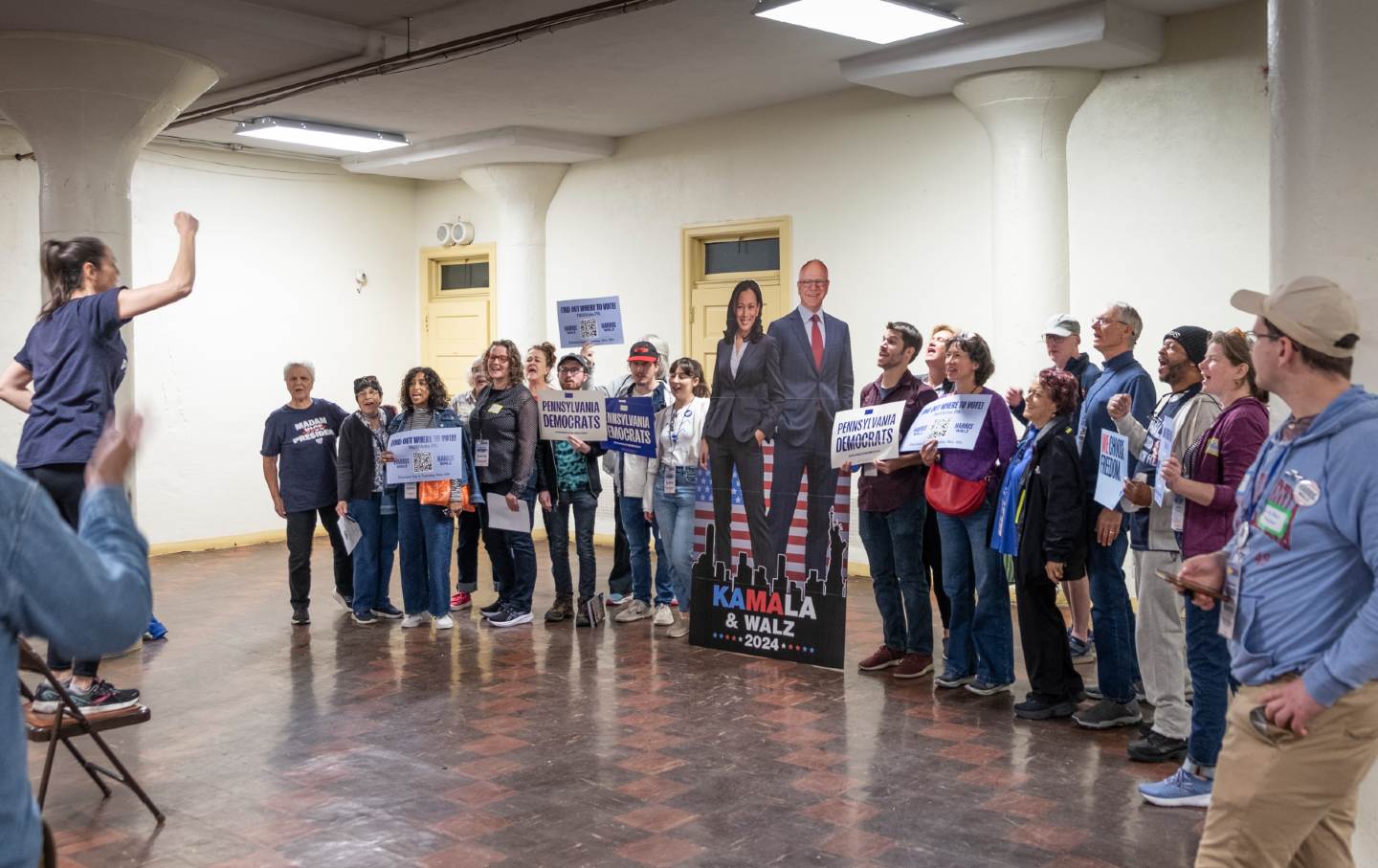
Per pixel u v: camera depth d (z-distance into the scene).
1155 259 7.85
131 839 4.06
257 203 11.67
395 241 12.91
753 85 9.24
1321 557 2.38
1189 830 4.02
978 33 7.68
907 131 9.11
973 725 5.27
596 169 11.37
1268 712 2.36
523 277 11.74
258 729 5.33
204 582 9.34
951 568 5.80
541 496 7.44
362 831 4.11
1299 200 3.26
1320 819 2.42
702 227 10.55
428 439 7.13
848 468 6.23
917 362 9.02
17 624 1.67
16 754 1.71
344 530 7.38
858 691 5.87
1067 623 7.69
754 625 6.54
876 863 3.79
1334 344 2.41
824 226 9.67
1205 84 7.57
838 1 6.84
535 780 4.61
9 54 7.02
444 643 6.98
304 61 8.08
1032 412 5.16
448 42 7.68
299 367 7.54
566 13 7.28
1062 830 4.04
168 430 11.02
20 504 1.65
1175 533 4.21
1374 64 3.11
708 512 6.69
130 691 5.55
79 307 4.94
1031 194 8.05
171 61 7.51
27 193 9.99
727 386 6.54
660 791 4.47
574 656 6.63
